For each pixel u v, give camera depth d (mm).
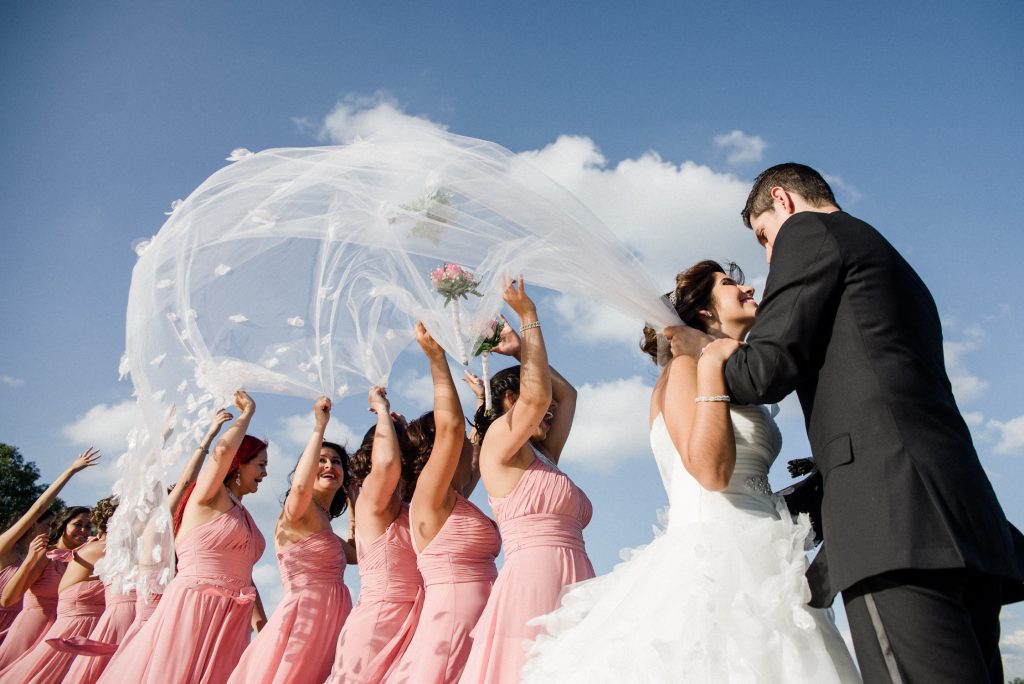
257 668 5316
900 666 2291
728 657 2607
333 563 5750
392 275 4176
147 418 4125
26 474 19984
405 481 5535
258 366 4414
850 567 2404
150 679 5367
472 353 4105
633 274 3486
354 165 3955
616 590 3062
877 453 2457
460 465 5445
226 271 4359
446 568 4738
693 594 2746
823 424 2617
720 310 3555
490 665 3945
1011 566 2400
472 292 3982
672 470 3238
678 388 3137
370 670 5004
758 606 2688
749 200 3244
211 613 5625
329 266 4430
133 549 4031
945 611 2320
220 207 4199
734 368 2742
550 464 4539
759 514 3010
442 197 3789
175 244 4281
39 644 7020
